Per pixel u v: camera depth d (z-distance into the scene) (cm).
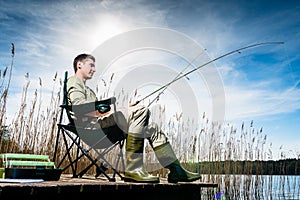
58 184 188
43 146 454
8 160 243
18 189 166
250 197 627
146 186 238
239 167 646
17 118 452
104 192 219
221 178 621
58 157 430
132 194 239
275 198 613
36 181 206
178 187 268
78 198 202
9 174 211
